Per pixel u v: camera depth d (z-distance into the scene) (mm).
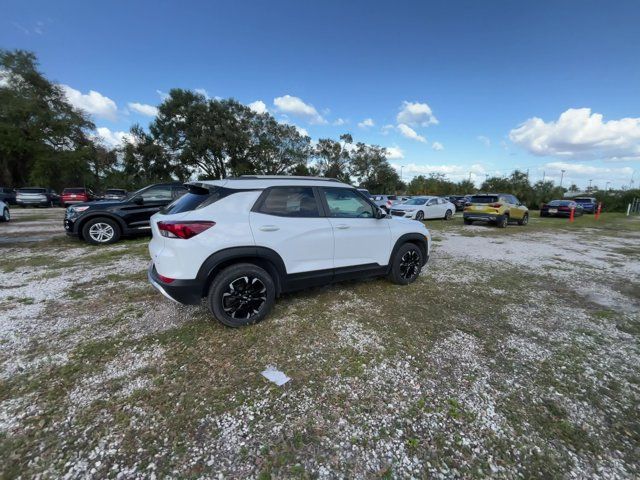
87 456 1759
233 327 3232
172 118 30750
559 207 20953
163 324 3316
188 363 2643
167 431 1944
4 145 28922
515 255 7215
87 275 4961
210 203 3127
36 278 4801
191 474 1670
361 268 4082
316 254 3637
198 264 2975
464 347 2980
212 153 32688
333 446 1866
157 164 30391
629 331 3389
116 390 2295
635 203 29516
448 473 1716
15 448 1789
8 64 31359
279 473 1690
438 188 48250
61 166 32125
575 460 1806
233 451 1818
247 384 2396
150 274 3311
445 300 4152
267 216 3322
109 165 40719
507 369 2652
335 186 3895
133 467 1702
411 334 3209
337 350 2881
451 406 2205
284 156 39094
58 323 3309
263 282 3281
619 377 2576
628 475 1715
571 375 2586
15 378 2398
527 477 1701
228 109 33156
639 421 2111
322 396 2285
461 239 9625
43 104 32469
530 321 3590
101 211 7305
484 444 1901
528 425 2053
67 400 2180
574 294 4543
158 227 3035
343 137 50875
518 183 36188
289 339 3053
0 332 3084
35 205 22359
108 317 3463
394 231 4375
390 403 2227
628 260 6840
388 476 1691
